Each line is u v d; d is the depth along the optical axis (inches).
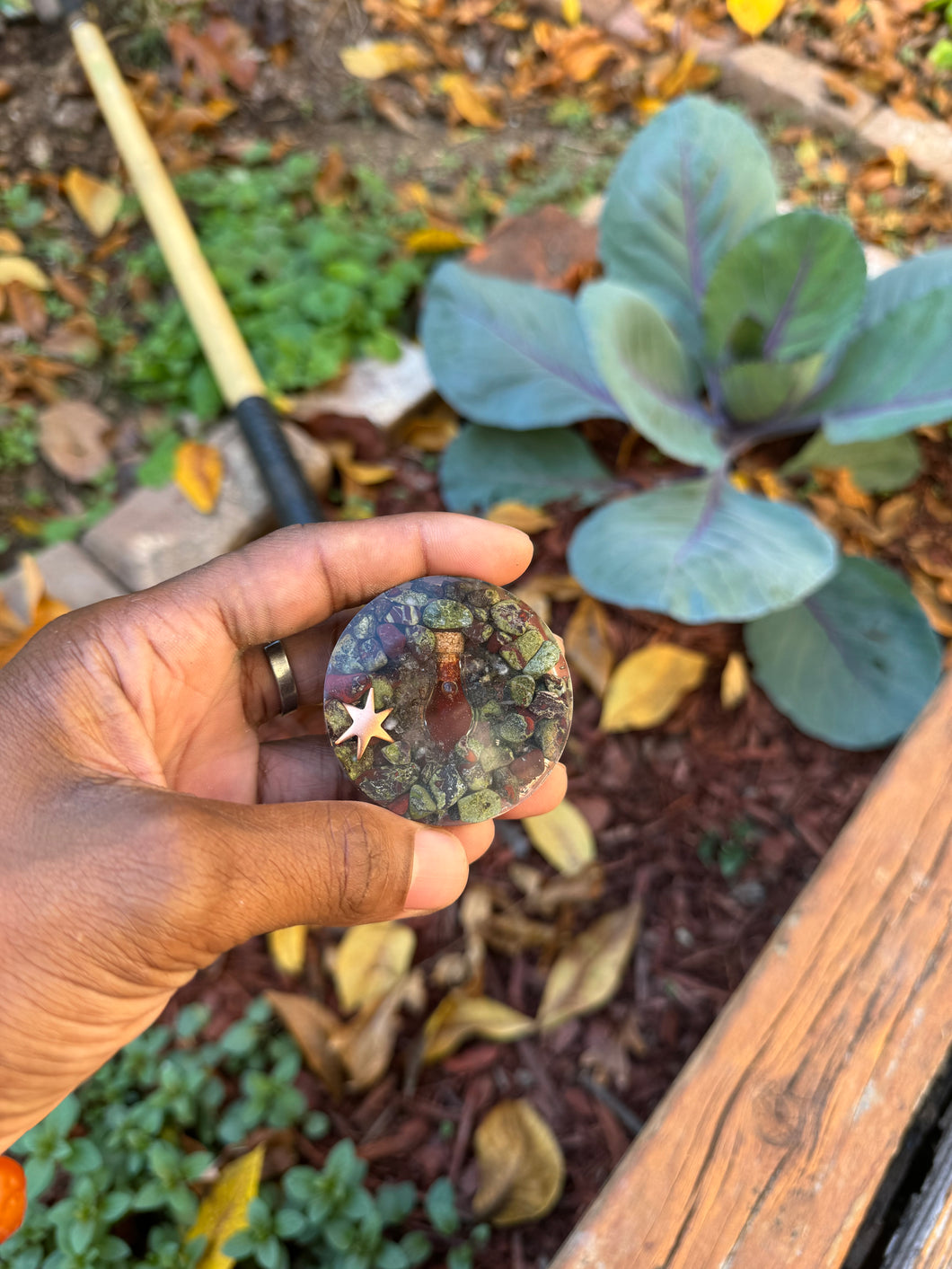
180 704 7.5
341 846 6.3
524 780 7.3
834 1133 6.9
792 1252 6.5
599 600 13.2
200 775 8.3
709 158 13.0
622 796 12.2
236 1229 9.0
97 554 12.9
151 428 14.1
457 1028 10.6
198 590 7.4
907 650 12.1
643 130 13.4
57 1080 6.5
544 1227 9.9
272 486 12.8
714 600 10.2
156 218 14.5
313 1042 10.4
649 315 12.0
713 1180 6.8
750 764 12.4
